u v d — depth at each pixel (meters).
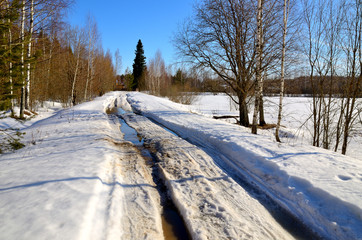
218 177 4.81
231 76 12.99
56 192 3.47
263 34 10.16
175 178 4.67
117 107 21.55
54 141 7.21
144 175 4.89
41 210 2.93
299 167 4.61
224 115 18.25
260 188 4.32
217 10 11.65
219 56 12.30
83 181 3.92
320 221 3.17
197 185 4.34
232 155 6.19
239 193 4.09
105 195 3.67
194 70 13.53
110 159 5.47
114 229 2.85
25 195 3.35
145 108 19.27
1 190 3.52
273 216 3.42
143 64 59.25
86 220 2.79
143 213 3.39
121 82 81.12
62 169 4.49
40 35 11.22
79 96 26.72
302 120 17.69
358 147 10.34
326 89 8.89
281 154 5.50
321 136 11.66
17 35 9.24
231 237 2.85
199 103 32.56
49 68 20.09
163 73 51.97
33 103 17.25
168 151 6.68
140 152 6.68
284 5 7.50
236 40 11.40
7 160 5.23
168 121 12.21
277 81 12.21
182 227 3.16
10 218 2.73
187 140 8.32
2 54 5.62
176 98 32.62
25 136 8.00
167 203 3.83
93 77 28.05
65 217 2.80
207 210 3.47
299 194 3.74
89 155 5.54
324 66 8.15
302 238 2.91
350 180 3.85
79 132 8.53
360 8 6.97
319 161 4.91
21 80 6.33
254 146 6.36
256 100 8.42
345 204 3.18
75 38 22.25
